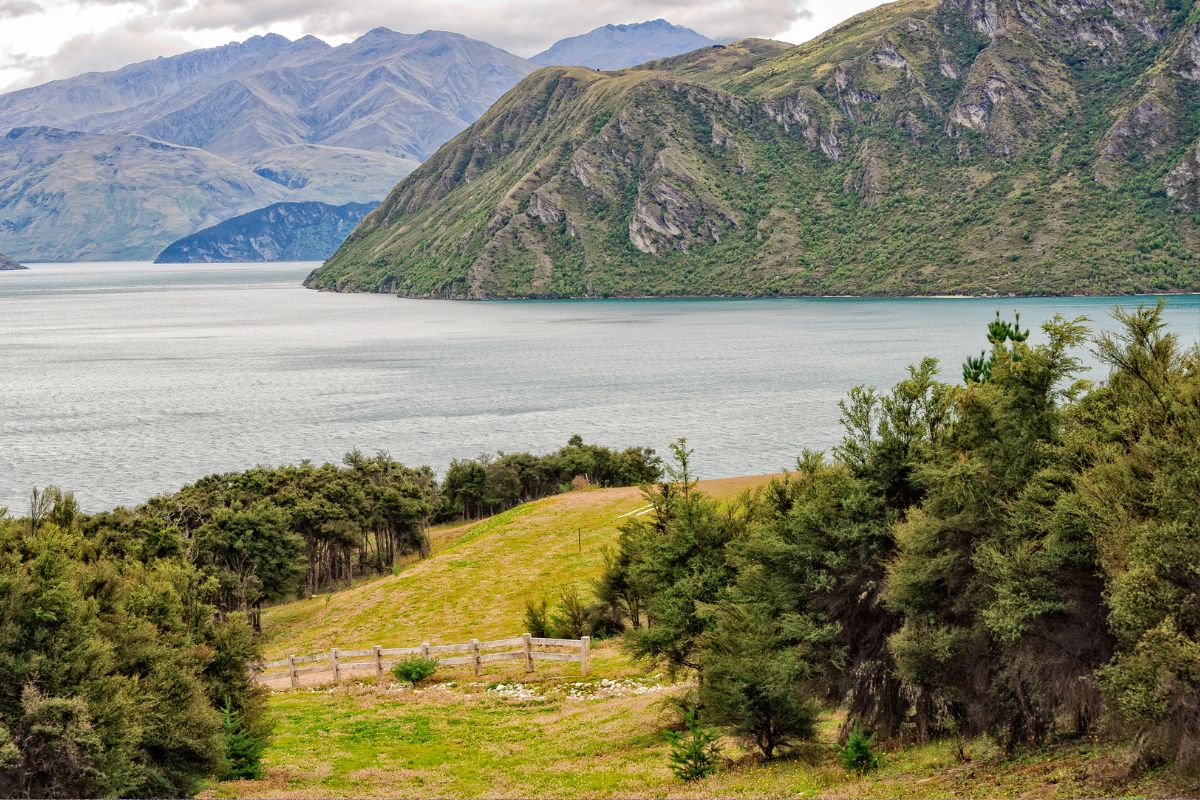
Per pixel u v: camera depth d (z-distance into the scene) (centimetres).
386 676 4653
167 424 18475
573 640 4428
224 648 3108
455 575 6875
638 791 2572
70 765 2244
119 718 2372
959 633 2452
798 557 2833
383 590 6869
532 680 4291
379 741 3438
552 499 9238
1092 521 2150
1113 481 2169
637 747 3102
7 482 13575
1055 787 1936
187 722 2638
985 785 2073
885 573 2775
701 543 3450
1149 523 1986
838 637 2775
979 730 2512
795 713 2750
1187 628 1872
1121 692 1898
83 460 15138
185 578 3294
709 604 3111
